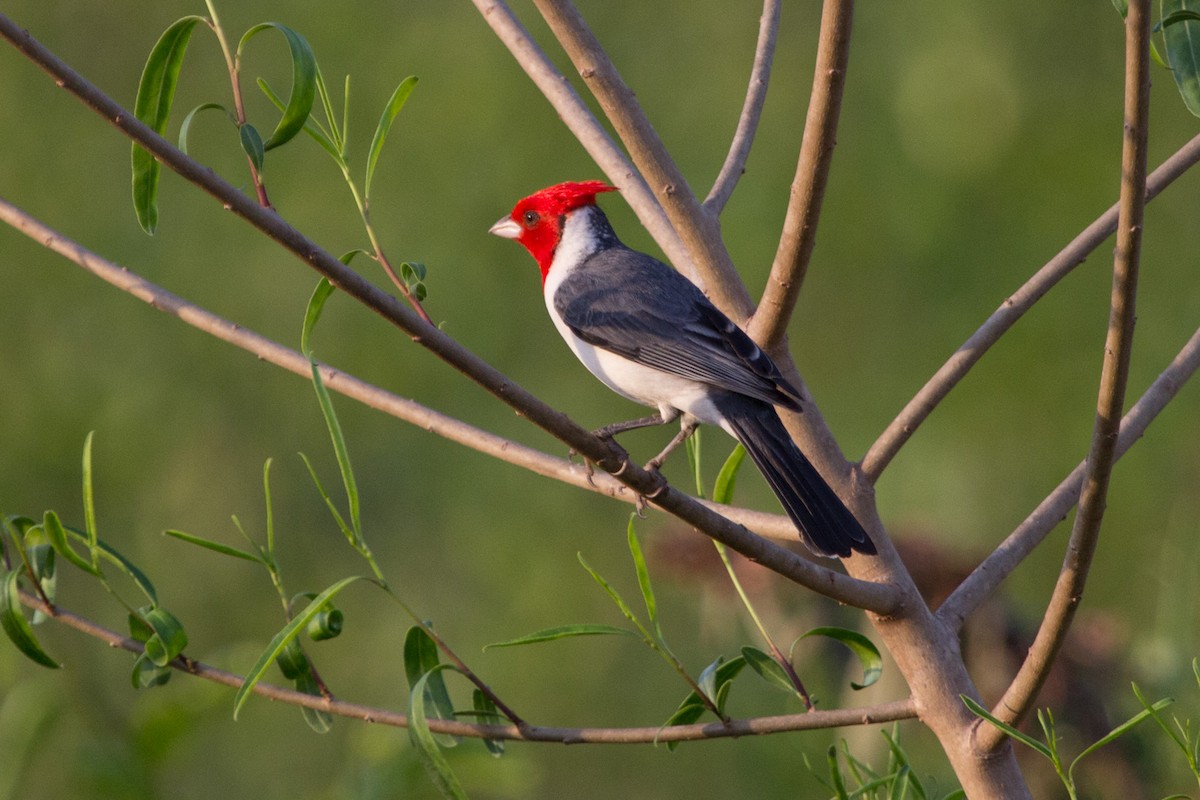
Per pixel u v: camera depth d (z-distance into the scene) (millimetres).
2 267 13859
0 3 14461
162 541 13961
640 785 13297
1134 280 4336
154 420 13992
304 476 14281
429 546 14188
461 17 14430
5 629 5699
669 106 14430
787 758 11125
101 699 10914
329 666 13859
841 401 13992
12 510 13570
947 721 5340
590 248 8031
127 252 13961
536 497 14094
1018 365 13789
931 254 13969
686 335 7020
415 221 13844
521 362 14109
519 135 14062
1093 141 14086
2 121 14062
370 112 14016
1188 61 5629
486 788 7707
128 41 14578
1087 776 8180
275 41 14336
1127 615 12984
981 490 13539
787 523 5828
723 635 11320
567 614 13820
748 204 13695
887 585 5414
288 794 12828
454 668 5309
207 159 14141
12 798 7953
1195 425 13594
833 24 4840
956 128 13938
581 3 14891
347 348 13969
